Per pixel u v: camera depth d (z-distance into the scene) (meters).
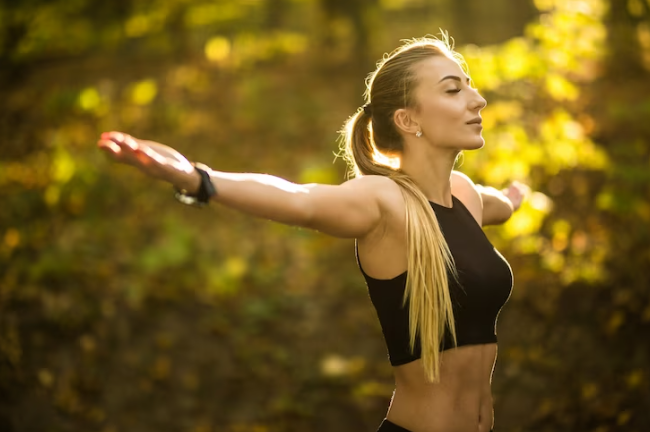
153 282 7.45
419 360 2.72
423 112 2.79
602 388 5.85
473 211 3.05
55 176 9.13
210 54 13.79
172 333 6.86
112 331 6.86
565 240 7.24
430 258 2.66
